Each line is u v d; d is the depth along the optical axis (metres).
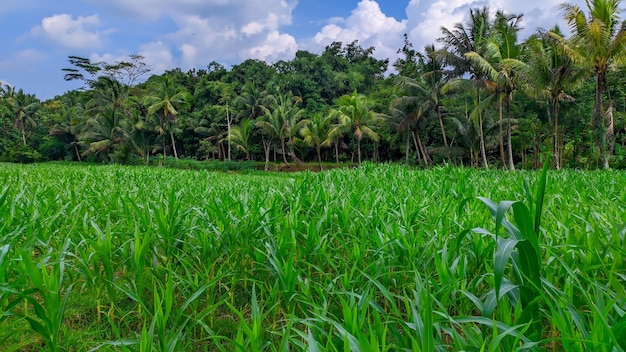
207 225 3.72
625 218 3.46
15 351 2.61
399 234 3.28
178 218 3.90
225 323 2.88
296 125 37.47
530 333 1.90
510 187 6.77
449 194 5.81
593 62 16.81
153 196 6.67
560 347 2.20
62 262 2.57
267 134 39.84
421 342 1.71
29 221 3.53
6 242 3.35
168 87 39.41
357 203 4.79
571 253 2.80
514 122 27.36
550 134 28.50
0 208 3.78
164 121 39.47
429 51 24.80
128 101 46.84
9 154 50.41
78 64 50.41
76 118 45.44
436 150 28.62
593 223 3.48
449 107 32.06
